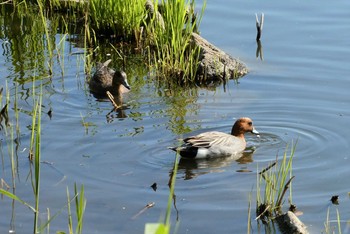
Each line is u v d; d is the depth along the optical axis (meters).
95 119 16.41
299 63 19.59
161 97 17.92
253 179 13.68
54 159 14.30
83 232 11.71
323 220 12.20
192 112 16.92
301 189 13.27
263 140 15.45
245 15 22.89
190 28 20.59
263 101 17.41
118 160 14.35
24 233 11.62
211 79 19.06
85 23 21.53
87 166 14.05
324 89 17.88
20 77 18.67
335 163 14.23
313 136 15.48
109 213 12.32
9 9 24.02
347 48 20.28
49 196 12.84
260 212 12.40
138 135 15.52
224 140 14.92
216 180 13.65
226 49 20.69
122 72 18.03
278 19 22.47
